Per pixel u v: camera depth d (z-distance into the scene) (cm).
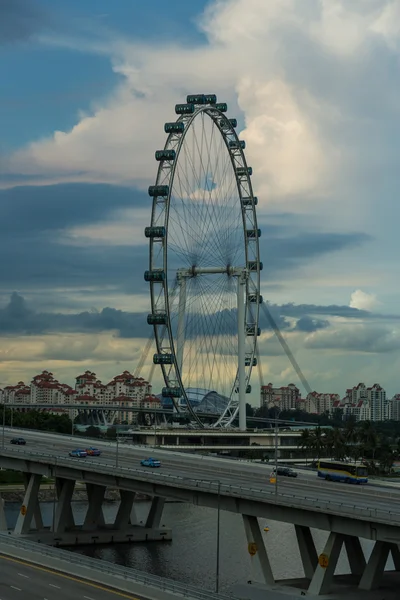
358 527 11294
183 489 14025
